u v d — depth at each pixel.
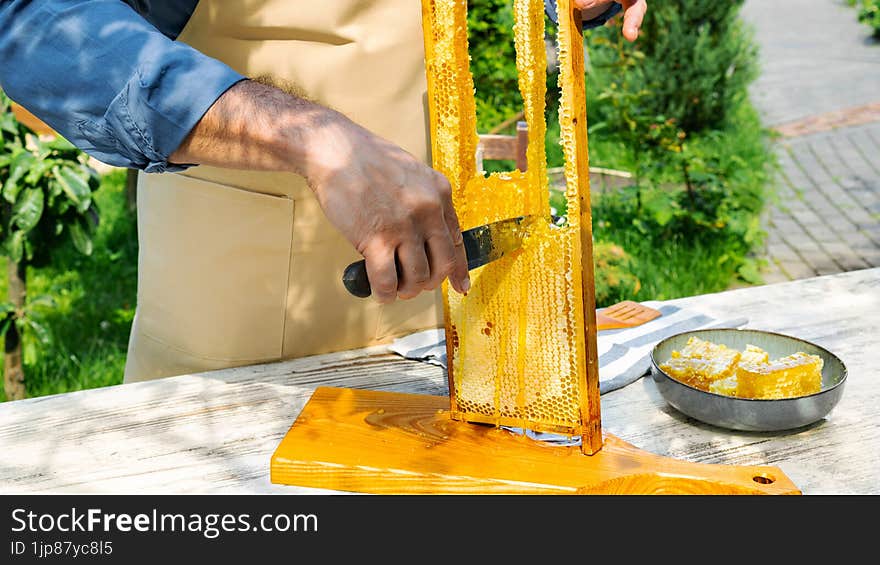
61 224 2.59
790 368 1.08
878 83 6.32
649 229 3.88
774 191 4.53
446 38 0.97
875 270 1.62
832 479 0.99
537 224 0.98
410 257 0.88
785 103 5.98
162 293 1.39
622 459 1.00
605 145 4.70
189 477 1.01
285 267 1.33
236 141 0.90
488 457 1.01
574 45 0.89
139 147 0.93
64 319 3.39
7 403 1.17
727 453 1.05
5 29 0.94
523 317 1.02
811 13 8.41
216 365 1.39
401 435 1.06
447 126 1.00
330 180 0.86
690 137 4.45
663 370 1.15
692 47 4.31
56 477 1.01
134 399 1.19
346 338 1.42
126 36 0.92
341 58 1.27
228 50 1.25
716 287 3.52
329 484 1.00
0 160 2.46
